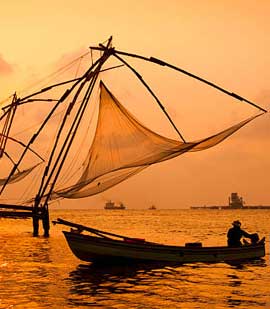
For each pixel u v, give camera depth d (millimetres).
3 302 15203
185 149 18953
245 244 25422
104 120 22328
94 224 87500
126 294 16547
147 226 78438
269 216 160375
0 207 34156
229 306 14945
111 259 22016
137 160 20281
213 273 20969
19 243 36188
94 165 21562
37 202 31578
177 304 15172
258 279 19641
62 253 28938
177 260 22906
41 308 14453
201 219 124250
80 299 15711
